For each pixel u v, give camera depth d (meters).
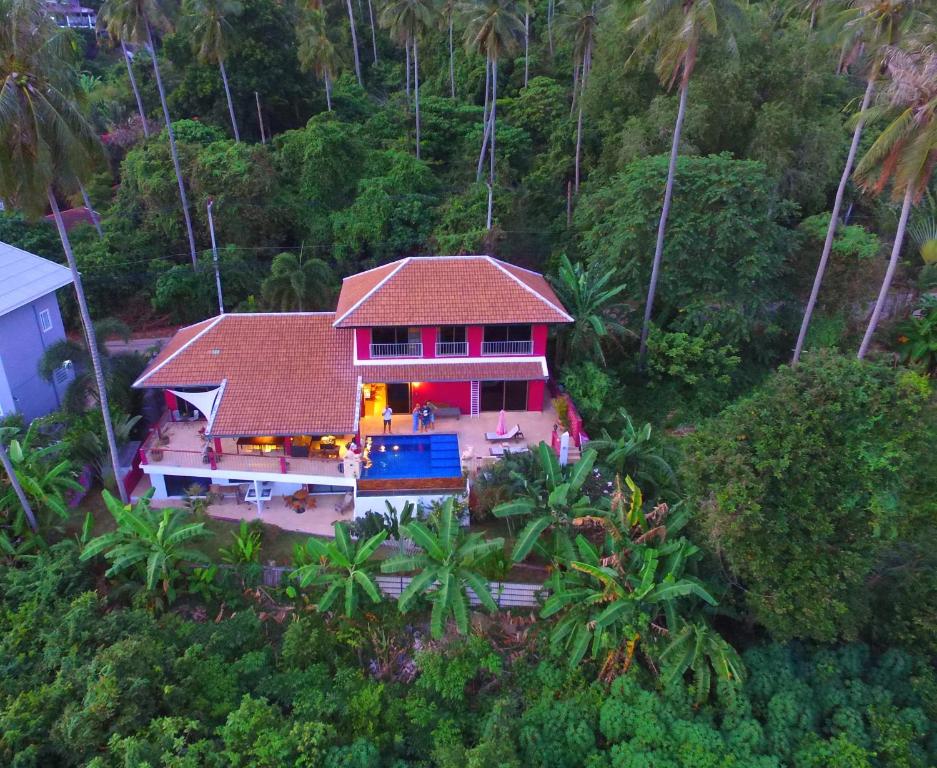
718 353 28.62
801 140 33.69
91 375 24.77
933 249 33.91
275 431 22.94
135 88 42.06
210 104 45.22
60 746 14.88
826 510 16.09
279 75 44.41
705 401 28.91
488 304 25.33
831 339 29.97
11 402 26.42
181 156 38.75
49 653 16.56
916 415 15.65
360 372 25.44
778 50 34.84
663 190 28.45
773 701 16.11
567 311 28.09
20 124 16.78
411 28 40.78
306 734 15.09
